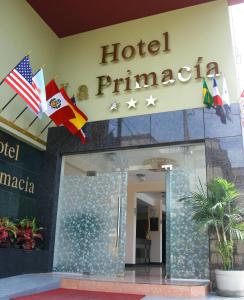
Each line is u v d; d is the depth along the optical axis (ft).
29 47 26.55
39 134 26.63
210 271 19.95
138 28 28.30
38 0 26.76
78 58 29.50
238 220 19.11
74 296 16.70
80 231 24.89
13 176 23.81
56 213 25.75
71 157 27.02
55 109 24.00
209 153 22.34
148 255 50.52
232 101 23.16
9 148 23.72
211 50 25.17
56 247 25.08
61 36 30.63
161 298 16.70
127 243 42.01
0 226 20.62
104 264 23.59
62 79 29.30
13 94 24.00
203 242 21.45
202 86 24.35
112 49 28.68
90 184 25.73
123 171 25.16
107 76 27.76
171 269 21.61
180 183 23.17
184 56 25.80
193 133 23.22
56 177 26.30
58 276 21.42
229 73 24.03
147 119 24.97
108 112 26.63
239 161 21.42
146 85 25.98
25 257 21.83
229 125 22.41
